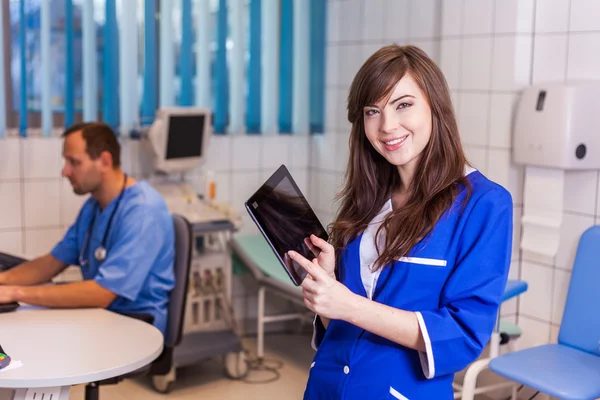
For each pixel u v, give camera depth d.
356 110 1.54
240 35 4.36
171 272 2.88
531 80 3.22
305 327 4.67
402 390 1.52
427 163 1.53
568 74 3.08
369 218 1.64
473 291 1.47
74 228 2.98
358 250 1.60
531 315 3.30
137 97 4.09
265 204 1.56
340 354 1.59
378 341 1.55
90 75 3.94
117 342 2.15
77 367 1.93
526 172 3.19
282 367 4.06
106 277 2.67
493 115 3.29
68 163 2.84
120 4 3.99
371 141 1.54
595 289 2.73
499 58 3.25
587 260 2.78
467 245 1.48
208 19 4.23
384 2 4.00
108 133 2.85
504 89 3.23
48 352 2.05
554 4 3.11
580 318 2.77
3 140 3.87
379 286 1.56
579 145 2.94
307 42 4.56
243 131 4.48
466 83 3.41
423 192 1.53
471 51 3.37
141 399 3.59
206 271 3.93
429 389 1.53
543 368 2.55
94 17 3.92
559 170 3.04
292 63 4.53
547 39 3.15
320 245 1.54
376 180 1.66
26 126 3.85
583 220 3.05
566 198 3.11
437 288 1.51
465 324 1.46
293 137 4.66
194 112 3.95
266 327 4.67
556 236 3.10
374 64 1.50
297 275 1.53
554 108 2.96
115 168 2.87
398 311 1.45
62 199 4.03
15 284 2.93
